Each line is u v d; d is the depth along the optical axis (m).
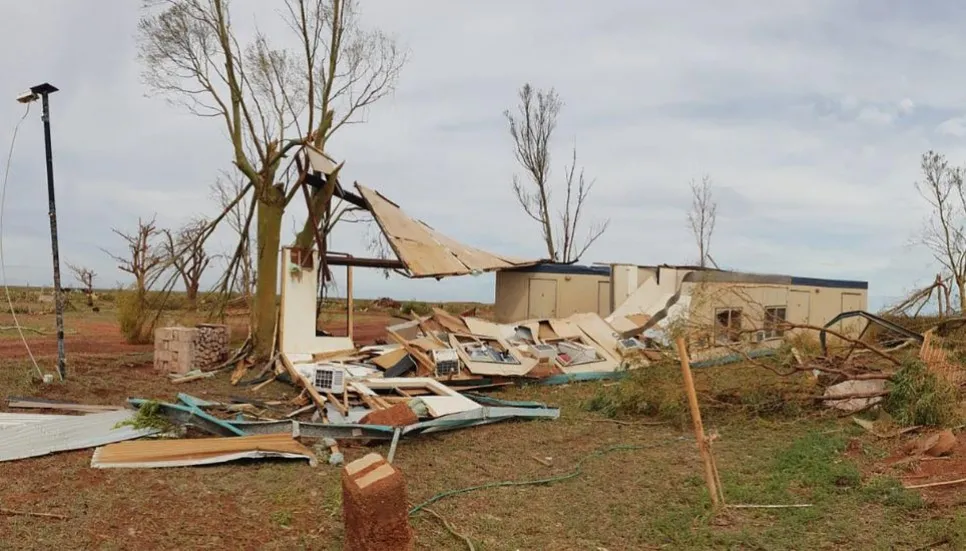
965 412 8.04
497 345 13.50
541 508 5.73
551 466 7.05
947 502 5.44
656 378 9.48
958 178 29.38
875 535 4.90
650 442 8.12
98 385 10.94
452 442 8.05
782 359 9.64
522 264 18.38
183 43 15.91
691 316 10.98
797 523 5.17
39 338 18.23
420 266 14.65
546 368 12.66
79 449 7.02
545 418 9.40
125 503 5.46
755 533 5.01
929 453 6.80
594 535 5.11
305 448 7.01
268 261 14.46
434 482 6.42
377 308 37.53
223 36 15.53
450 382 11.48
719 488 5.64
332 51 17.48
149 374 12.70
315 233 14.59
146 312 17.86
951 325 13.45
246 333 18.30
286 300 12.91
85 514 5.18
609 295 18.86
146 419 7.80
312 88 16.73
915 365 8.38
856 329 16.55
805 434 8.13
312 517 5.30
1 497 5.49
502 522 5.37
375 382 10.20
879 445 7.35
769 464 6.86
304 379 10.28
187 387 11.48
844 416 8.82
